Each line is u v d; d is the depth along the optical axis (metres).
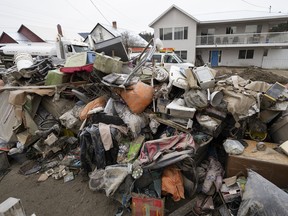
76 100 4.00
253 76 10.05
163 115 2.92
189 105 2.66
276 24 15.88
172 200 2.32
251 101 2.56
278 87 2.64
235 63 17.38
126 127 2.92
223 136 2.88
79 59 3.95
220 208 2.09
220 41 16.39
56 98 3.74
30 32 21.44
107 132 2.60
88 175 2.85
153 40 4.15
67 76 4.00
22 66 5.14
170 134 2.76
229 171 2.34
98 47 4.67
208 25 17.12
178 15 16.64
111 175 2.25
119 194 2.33
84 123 3.17
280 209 1.50
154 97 3.03
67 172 2.97
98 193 2.55
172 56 7.95
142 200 2.07
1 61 12.39
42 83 4.29
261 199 1.59
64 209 2.33
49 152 3.35
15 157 3.34
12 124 3.65
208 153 2.81
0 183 2.86
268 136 2.90
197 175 2.29
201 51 17.98
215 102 2.54
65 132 3.66
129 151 2.66
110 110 3.16
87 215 2.23
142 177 2.21
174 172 2.24
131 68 4.04
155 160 2.14
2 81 5.12
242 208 1.69
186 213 2.12
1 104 3.83
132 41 23.64
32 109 3.61
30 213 2.30
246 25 16.28
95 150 2.59
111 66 3.62
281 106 2.62
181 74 3.12
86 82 3.95
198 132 2.70
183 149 2.26
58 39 9.89
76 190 2.63
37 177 2.94
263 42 15.32
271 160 2.15
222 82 2.83
